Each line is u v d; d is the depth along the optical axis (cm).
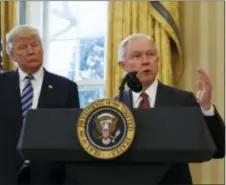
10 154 192
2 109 202
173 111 89
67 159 88
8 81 211
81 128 88
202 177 333
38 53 210
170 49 345
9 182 185
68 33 410
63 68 405
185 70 347
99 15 403
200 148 85
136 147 86
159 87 166
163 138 87
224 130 138
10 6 388
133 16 349
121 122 87
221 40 340
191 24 350
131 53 164
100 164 90
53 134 90
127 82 107
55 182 126
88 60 399
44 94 205
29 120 92
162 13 343
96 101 89
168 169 91
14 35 210
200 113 89
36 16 414
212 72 340
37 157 89
